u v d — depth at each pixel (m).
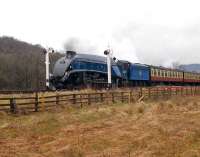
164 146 13.81
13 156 12.70
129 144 14.54
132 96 36.09
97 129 18.23
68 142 15.09
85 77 40.50
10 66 94.62
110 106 28.88
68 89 37.47
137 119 21.78
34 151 13.58
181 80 68.75
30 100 25.94
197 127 17.73
